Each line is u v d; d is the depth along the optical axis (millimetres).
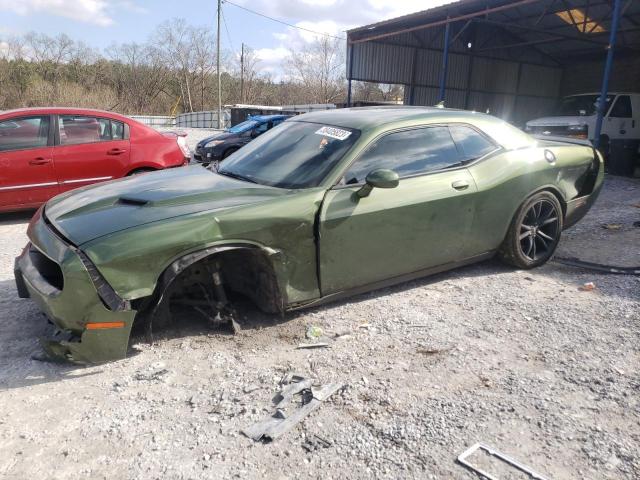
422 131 4320
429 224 4160
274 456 2447
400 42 19281
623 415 2760
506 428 2650
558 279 4797
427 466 2377
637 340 3570
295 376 3102
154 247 3104
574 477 2320
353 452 2471
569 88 23547
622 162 13000
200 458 2432
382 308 4098
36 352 3365
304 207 3590
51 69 66312
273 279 3582
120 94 71875
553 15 17812
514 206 4691
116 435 2590
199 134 30359
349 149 3939
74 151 7305
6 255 5605
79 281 2971
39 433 2602
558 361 3312
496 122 4871
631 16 16672
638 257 5496
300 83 67000
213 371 3174
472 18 15352
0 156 6871
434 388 3008
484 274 4910
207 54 72688
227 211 3371
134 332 3445
